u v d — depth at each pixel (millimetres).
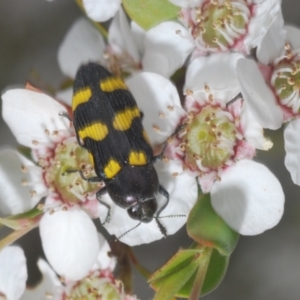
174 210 98
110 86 97
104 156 97
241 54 99
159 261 128
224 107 99
